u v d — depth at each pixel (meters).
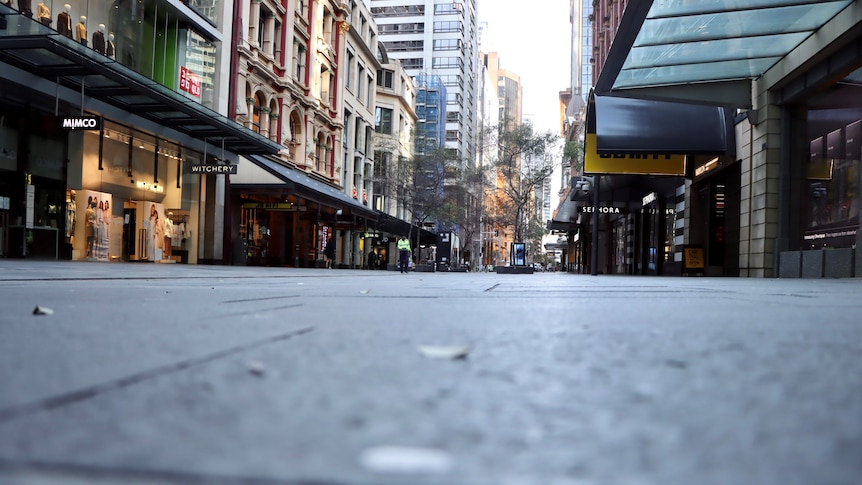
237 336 2.53
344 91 49.31
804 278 17.95
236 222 31.88
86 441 0.96
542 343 2.40
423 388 1.45
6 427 1.04
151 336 2.48
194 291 6.69
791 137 20.47
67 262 19.00
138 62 23.70
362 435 1.02
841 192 17.77
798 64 18.39
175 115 22.66
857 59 16.22
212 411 1.18
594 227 32.31
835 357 2.04
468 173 58.62
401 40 131.00
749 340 2.53
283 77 37.09
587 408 1.26
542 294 7.12
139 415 1.14
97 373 1.60
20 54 16.56
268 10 34.66
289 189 30.64
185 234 27.83
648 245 42.78
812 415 1.21
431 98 101.62
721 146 23.98
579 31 107.88
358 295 6.30
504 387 1.47
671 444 1.00
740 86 21.66
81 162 21.98
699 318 3.71
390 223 49.94
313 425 1.08
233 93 30.42
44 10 19.09
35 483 0.74
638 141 24.48
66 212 21.38
